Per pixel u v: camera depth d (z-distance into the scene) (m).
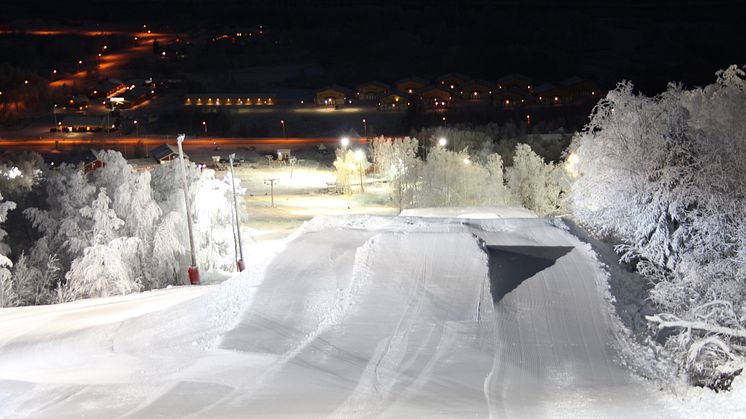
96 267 42.31
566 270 21.55
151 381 14.54
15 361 17.56
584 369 14.99
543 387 13.86
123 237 44.22
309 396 13.30
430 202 64.94
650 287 22.20
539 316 18.14
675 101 28.86
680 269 22.95
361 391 13.59
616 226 27.52
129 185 47.12
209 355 16.33
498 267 21.77
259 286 20.75
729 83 34.09
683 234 25.36
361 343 16.50
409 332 17.12
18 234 54.50
